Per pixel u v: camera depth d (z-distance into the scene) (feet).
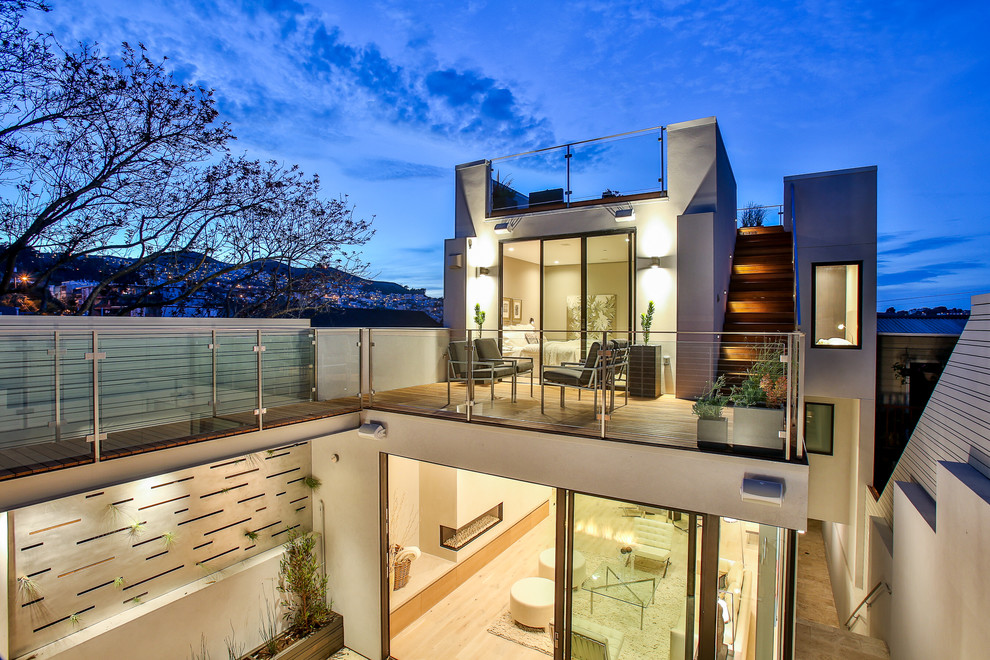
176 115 30.09
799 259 24.20
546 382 18.56
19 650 13.20
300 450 21.49
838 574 28.25
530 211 27.63
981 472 12.84
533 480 15.85
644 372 18.79
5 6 24.49
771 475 12.44
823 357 23.81
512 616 22.15
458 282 29.12
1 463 11.69
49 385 12.40
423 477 25.77
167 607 16.16
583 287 26.32
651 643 14.46
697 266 22.66
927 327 30.19
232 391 16.83
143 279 30.71
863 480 23.47
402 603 21.52
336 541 20.98
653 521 14.38
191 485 17.42
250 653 18.54
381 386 21.40
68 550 14.25
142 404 14.33
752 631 14.08
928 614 14.39
